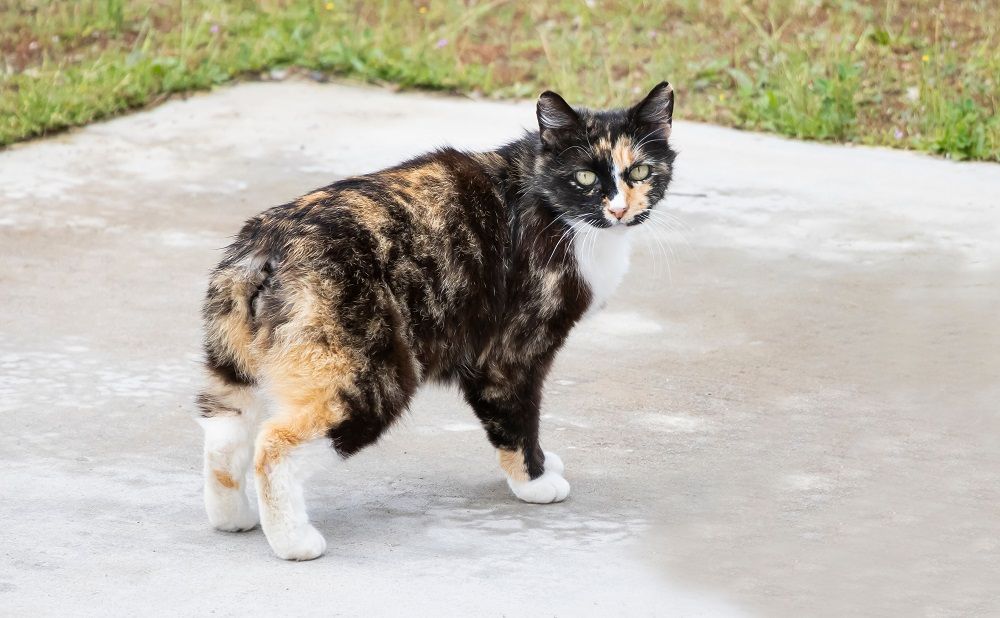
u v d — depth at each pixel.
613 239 6.67
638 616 5.27
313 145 13.27
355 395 5.70
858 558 5.89
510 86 15.62
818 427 7.52
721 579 5.65
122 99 14.36
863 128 13.90
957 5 16.70
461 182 6.32
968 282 9.79
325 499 6.54
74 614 5.14
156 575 5.53
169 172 12.54
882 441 7.31
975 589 5.61
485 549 5.93
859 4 16.80
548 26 17.44
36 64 15.53
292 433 5.65
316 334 5.60
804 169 12.64
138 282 9.92
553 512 6.40
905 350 8.62
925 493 6.62
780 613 5.36
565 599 5.39
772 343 8.84
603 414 7.73
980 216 11.27
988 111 13.93
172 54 15.59
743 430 7.49
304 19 16.88
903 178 12.38
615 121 6.76
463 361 6.32
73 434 7.22
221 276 5.79
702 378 8.28
